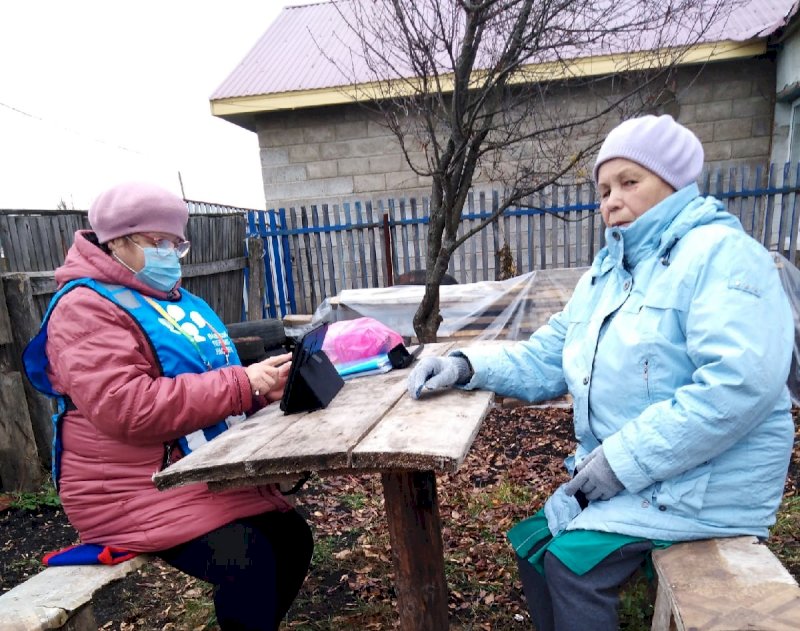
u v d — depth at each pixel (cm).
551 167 506
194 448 193
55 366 184
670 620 139
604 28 364
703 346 143
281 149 862
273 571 190
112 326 182
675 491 149
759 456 149
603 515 157
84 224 473
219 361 210
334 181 860
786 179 604
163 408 177
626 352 160
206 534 183
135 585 299
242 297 680
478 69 390
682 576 137
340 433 156
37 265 432
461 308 538
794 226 611
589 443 178
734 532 151
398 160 840
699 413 140
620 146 164
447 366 194
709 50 701
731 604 126
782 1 769
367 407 179
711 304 144
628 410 162
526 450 444
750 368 136
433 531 201
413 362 240
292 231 715
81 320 179
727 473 150
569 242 677
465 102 383
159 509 183
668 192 165
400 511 196
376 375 222
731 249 147
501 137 520
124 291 192
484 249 673
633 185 165
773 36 703
